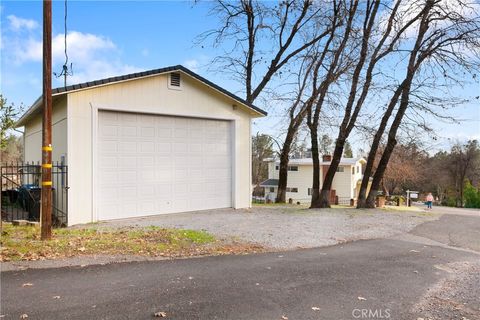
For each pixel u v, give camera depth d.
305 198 38.44
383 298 4.76
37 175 12.91
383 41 15.07
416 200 56.28
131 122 11.38
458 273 6.14
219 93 13.32
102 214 10.73
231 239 8.30
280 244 8.05
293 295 4.73
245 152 14.34
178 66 12.01
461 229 11.04
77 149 10.21
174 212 12.38
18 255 6.14
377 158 31.81
